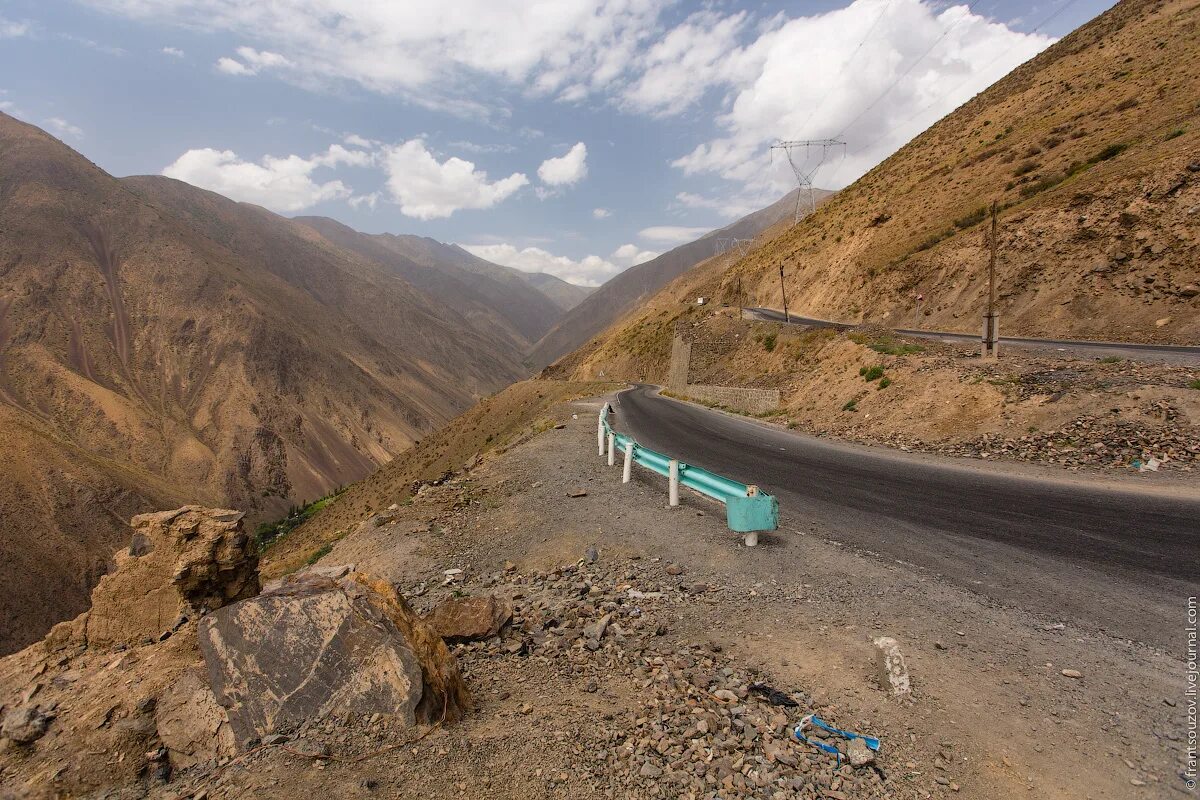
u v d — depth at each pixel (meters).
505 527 9.84
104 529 133.00
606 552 8.16
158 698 3.79
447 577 8.14
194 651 4.38
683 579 6.92
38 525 124.56
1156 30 43.62
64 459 142.62
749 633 5.33
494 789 3.09
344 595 4.16
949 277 36.66
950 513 8.68
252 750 3.37
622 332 113.19
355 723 3.57
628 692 4.41
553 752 3.46
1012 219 33.06
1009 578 6.17
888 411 17.06
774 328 39.38
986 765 3.40
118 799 3.12
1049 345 21.72
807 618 5.51
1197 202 23.42
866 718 3.92
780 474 12.16
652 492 10.97
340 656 3.83
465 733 3.64
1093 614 5.26
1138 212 25.61
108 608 4.89
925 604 5.64
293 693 3.67
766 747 3.60
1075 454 11.41
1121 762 3.36
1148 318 23.19
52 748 3.46
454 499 11.73
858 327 32.03
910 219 49.72
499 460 15.52
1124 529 7.40
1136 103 35.41
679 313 87.25
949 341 23.94
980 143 52.72
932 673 4.40
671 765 3.41
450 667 4.21
